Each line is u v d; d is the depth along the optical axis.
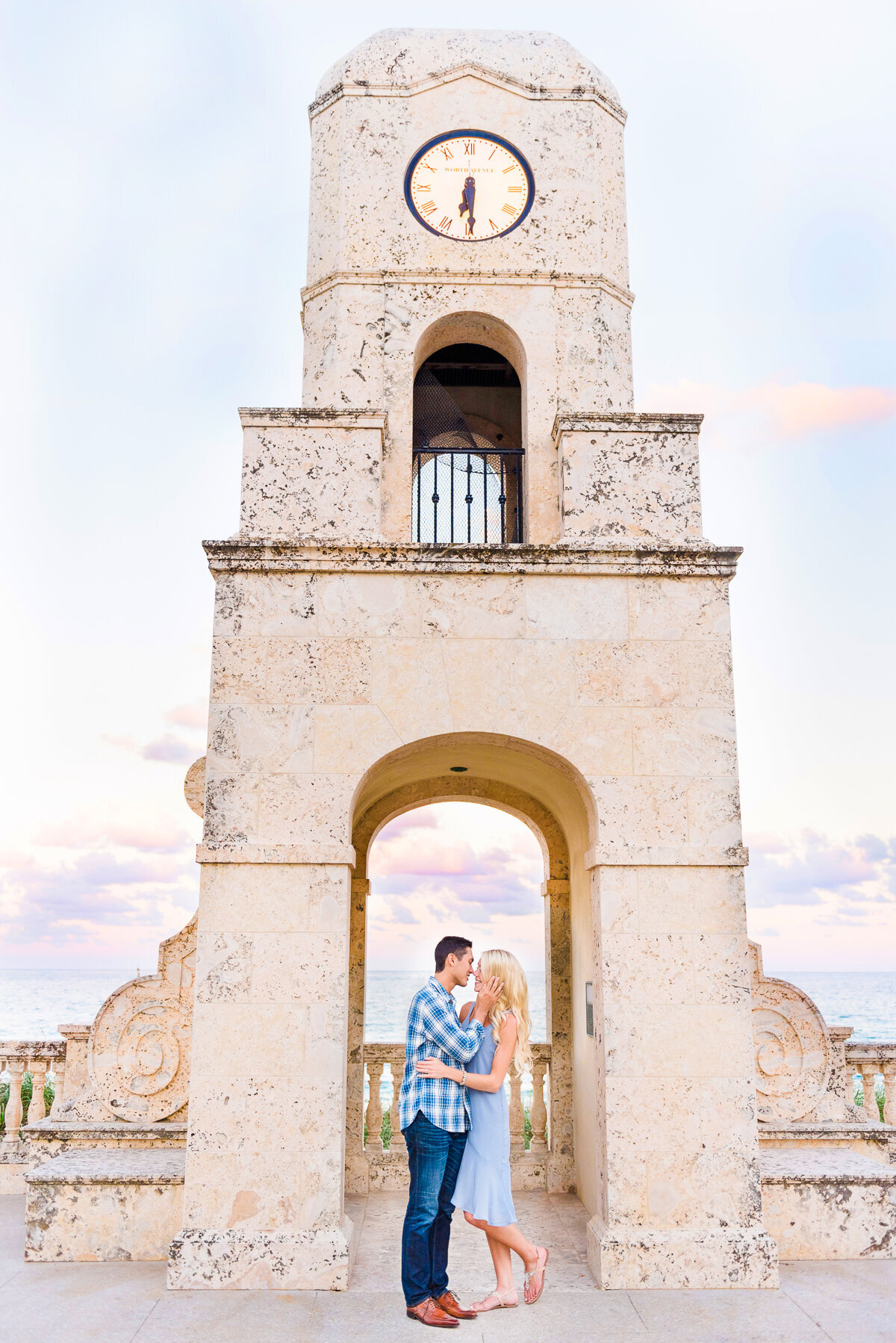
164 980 7.84
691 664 6.73
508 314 7.86
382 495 7.40
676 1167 5.98
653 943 6.30
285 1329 5.14
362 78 8.30
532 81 8.38
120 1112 7.62
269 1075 6.05
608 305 8.05
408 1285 5.17
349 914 6.58
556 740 6.58
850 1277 5.97
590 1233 6.22
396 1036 57.31
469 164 8.19
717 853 6.43
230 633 6.65
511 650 6.70
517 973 5.55
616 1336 5.06
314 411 7.09
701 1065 6.13
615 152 8.55
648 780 6.54
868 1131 7.51
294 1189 5.90
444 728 6.57
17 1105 8.30
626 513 7.06
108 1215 6.32
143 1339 5.01
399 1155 8.30
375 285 7.86
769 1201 6.38
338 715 6.57
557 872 8.67
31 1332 5.09
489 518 9.16
